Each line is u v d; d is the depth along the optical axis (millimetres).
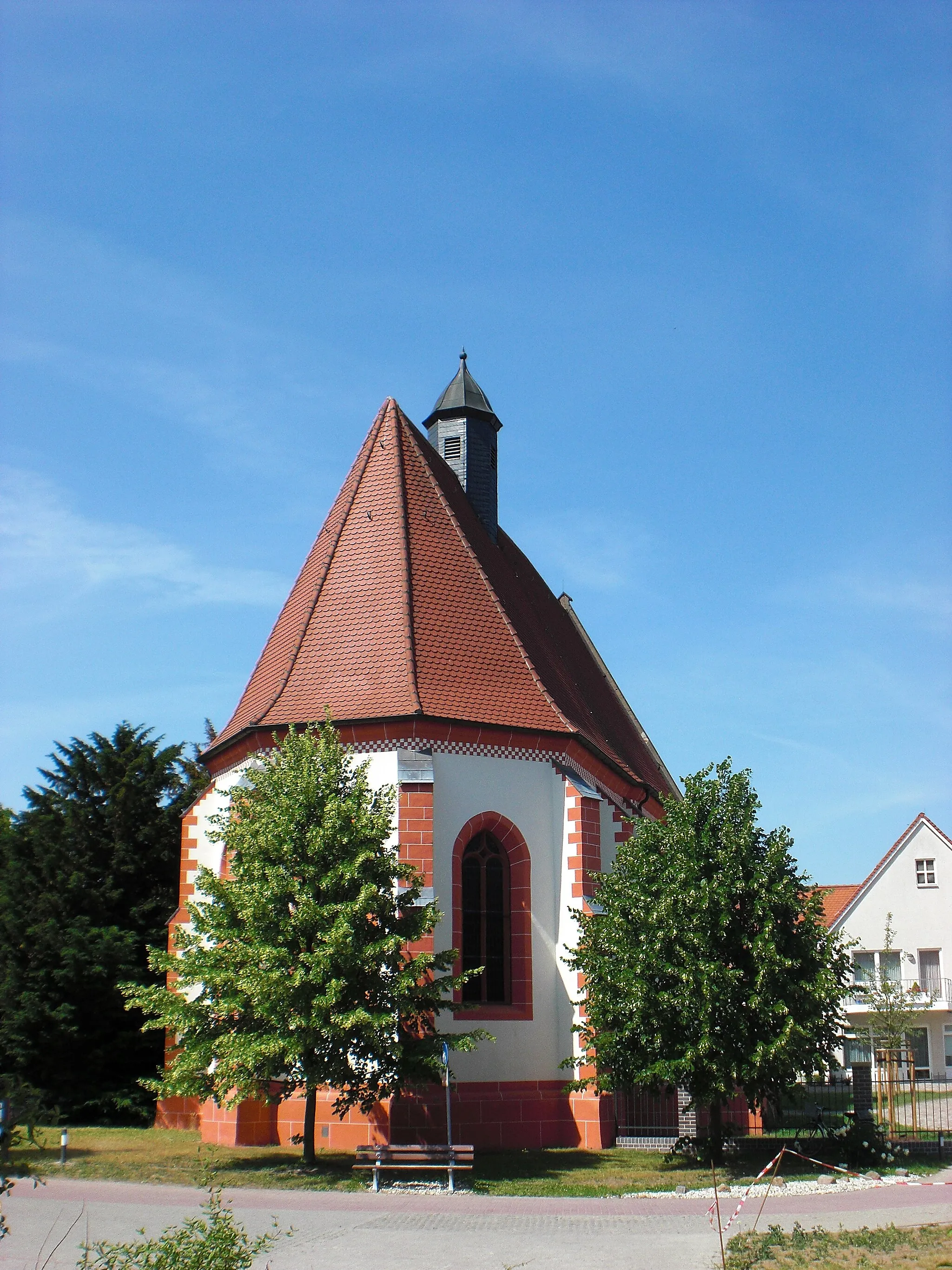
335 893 21078
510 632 29375
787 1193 19406
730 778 24328
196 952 21812
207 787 29016
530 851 26938
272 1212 17062
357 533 29719
